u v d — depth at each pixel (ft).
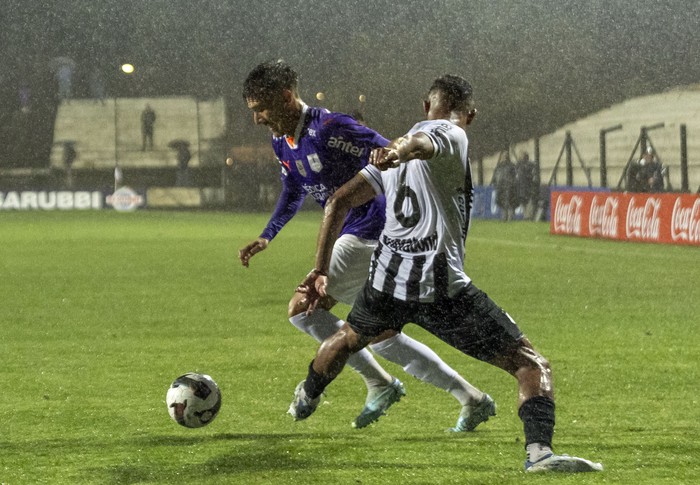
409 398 43.98
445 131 28.86
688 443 34.14
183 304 84.79
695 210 146.20
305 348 60.64
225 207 306.76
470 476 29.14
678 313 77.00
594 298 87.61
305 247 156.66
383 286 30.50
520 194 235.61
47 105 327.67
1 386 47.96
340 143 37.70
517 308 80.84
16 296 91.45
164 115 331.16
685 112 263.49
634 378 49.24
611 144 273.13
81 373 51.93
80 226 220.02
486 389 46.70
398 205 30.14
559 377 49.57
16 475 29.99
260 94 37.50
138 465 31.14
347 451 32.99
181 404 33.32
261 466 30.86
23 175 318.04
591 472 29.30
